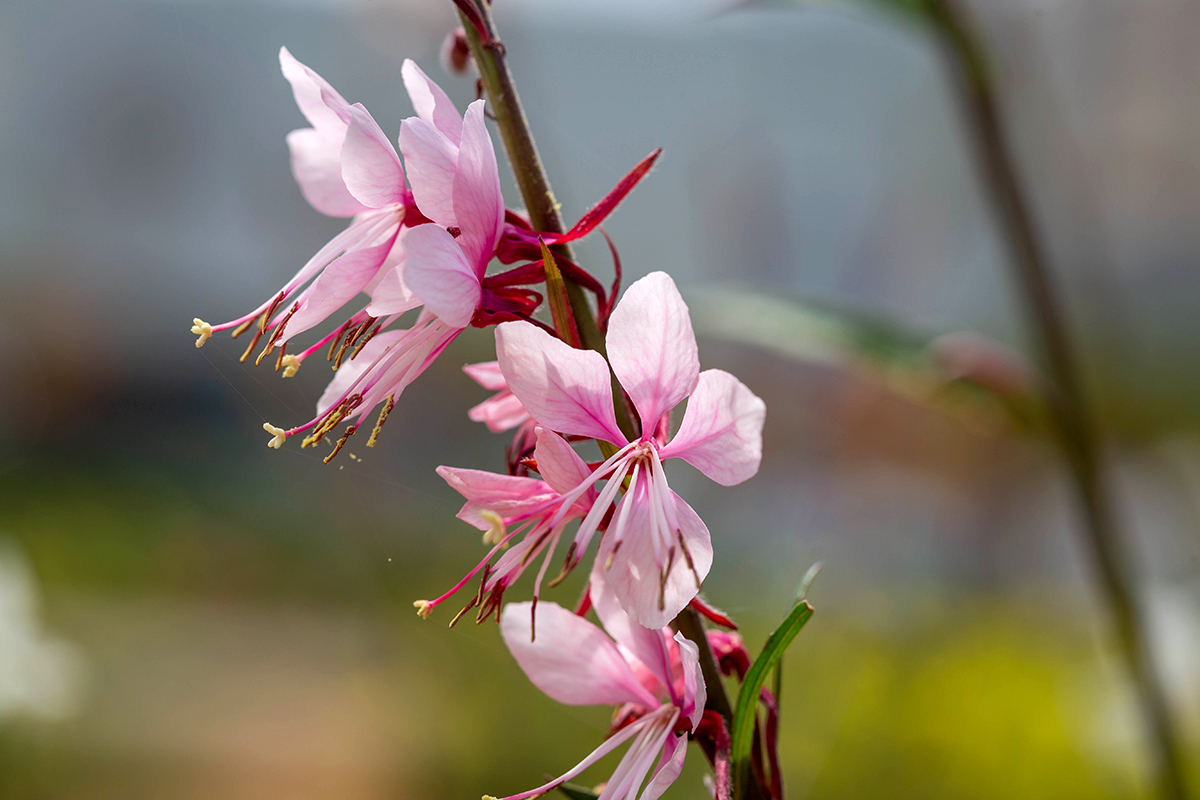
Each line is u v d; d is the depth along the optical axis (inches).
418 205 13.3
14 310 61.5
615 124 44.4
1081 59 51.0
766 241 35.1
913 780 28.3
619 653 13.7
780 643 13.3
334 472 28.0
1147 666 18.3
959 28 18.5
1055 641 33.7
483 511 13.1
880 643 34.5
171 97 46.6
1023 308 19.1
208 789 31.6
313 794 31.0
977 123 18.9
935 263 39.3
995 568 40.1
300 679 37.7
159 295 58.4
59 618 43.6
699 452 13.4
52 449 61.4
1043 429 18.4
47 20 49.9
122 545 50.1
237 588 45.3
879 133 40.6
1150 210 57.3
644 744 13.6
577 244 18.9
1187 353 55.7
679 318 13.3
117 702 36.7
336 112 13.5
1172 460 35.2
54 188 55.1
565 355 13.2
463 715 30.9
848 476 38.4
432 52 25.7
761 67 45.9
